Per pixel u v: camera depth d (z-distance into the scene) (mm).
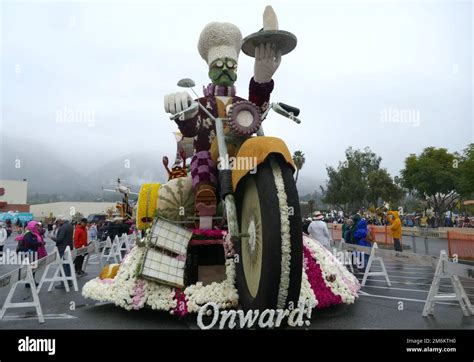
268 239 4141
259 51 5188
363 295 7004
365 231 10680
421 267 12039
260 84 5395
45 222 37500
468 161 28219
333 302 5387
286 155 4387
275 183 4273
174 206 5867
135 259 5488
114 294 5336
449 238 12945
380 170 35000
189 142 7156
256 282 4496
